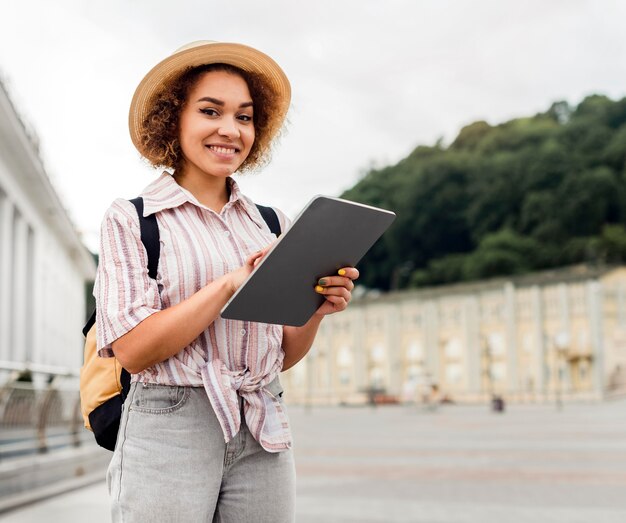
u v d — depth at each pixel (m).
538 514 7.35
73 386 12.09
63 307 35.72
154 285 2.25
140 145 2.55
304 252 2.13
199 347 2.26
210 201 2.50
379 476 10.97
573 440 18.17
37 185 25.05
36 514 6.72
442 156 113.06
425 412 48.31
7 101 18.27
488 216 105.25
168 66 2.42
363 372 85.75
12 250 24.47
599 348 70.12
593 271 72.62
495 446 16.77
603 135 105.56
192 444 2.22
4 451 9.09
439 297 80.69
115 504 2.24
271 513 2.33
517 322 75.00
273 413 2.35
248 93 2.49
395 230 111.12
